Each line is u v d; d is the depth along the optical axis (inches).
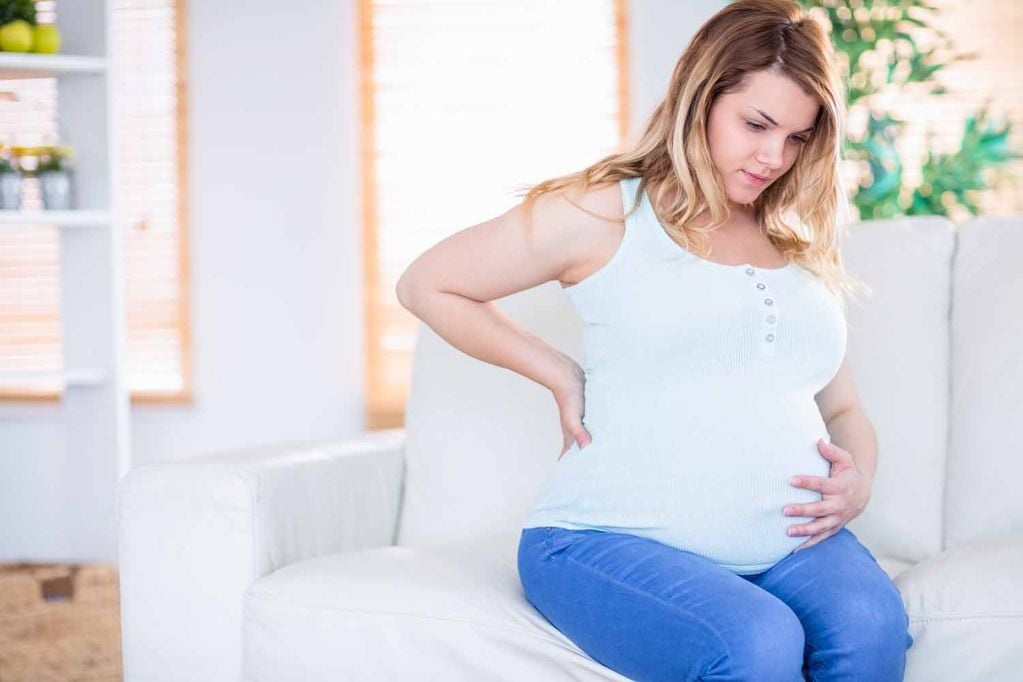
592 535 62.7
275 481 74.3
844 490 64.0
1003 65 165.6
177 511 72.6
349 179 174.4
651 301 62.6
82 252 152.6
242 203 175.9
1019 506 79.0
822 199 67.9
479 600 66.2
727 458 61.6
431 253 67.7
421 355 91.6
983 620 62.7
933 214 139.1
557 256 65.2
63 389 155.6
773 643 53.8
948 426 83.5
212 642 72.0
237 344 176.9
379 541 86.8
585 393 66.1
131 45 177.2
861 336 85.6
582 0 171.2
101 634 135.2
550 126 172.1
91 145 150.9
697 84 63.7
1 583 160.6
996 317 82.8
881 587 60.1
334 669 67.5
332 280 175.2
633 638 57.3
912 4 136.1
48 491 174.1
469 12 172.4
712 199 64.1
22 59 142.9
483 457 87.3
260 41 174.7
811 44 63.4
